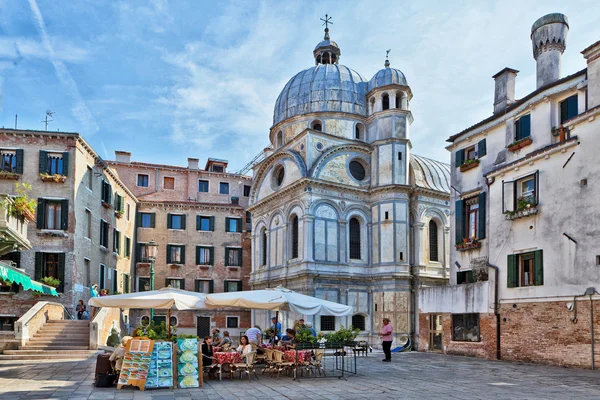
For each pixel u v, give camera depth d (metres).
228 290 50.47
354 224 40.97
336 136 41.00
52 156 33.50
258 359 19.47
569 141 21.91
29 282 25.98
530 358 23.17
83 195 35.03
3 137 33.00
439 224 42.88
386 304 39.31
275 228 42.53
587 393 14.53
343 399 13.83
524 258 24.25
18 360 23.27
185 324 47.88
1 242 19.67
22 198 19.64
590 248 20.73
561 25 27.12
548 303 22.44
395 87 42.97
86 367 20.62
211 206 51.16
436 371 20.30
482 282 26.27
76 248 33.44
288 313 39.53
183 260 49.75
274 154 42.91
